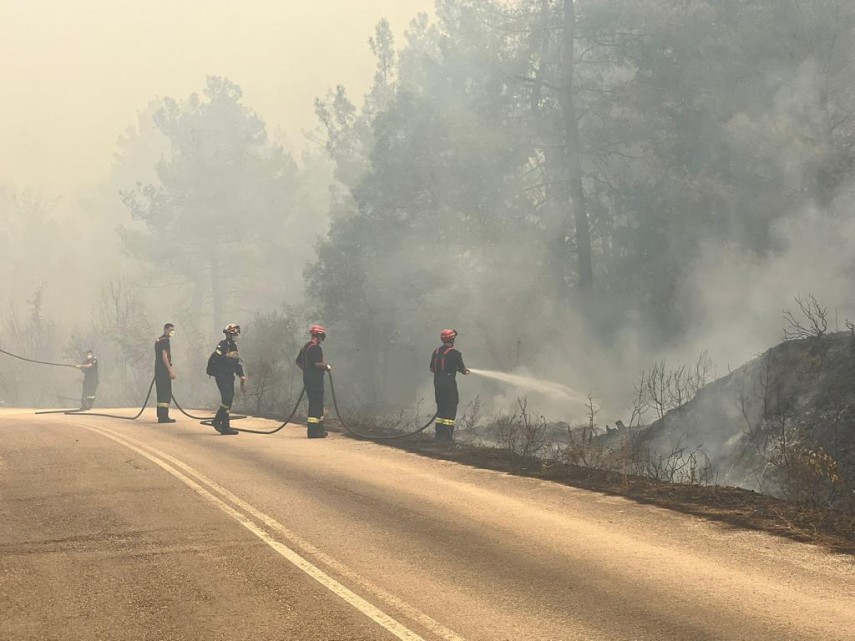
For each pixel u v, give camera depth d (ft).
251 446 48.29
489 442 55.77
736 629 19.10
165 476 37.76
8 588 22.43
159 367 64.39
